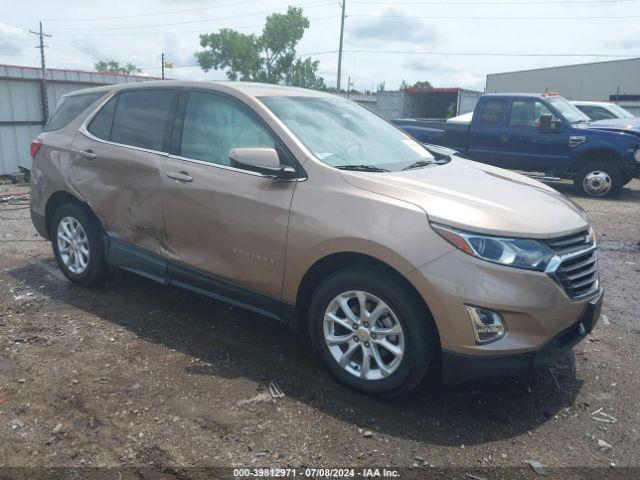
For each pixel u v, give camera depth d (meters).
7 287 5.37
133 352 4.08
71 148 5.12
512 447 3.11
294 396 3.54
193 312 4.83
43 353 4.04
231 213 3.93
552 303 3.18
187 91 4.50
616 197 11.65
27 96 15.57
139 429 3.17
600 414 3.45
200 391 3.57
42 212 5.48
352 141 4.21
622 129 11.30
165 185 4.32
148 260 4.55
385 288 3.32
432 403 3.51
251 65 62.62
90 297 5.11
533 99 11.88
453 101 36.75
